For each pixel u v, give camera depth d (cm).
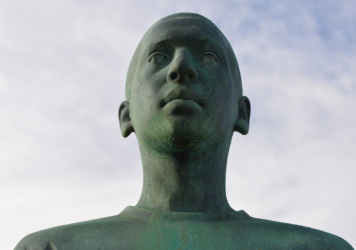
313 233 583
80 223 575
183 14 663
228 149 639
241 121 662
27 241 560
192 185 606
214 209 607
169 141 589
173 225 566
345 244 583
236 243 555
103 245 547
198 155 606
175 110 581
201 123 588
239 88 678
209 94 601
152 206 609
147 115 605
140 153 643
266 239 565
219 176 621
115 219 584
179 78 591
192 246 546
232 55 676
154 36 639
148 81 614
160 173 612
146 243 548
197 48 631
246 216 597
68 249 545
